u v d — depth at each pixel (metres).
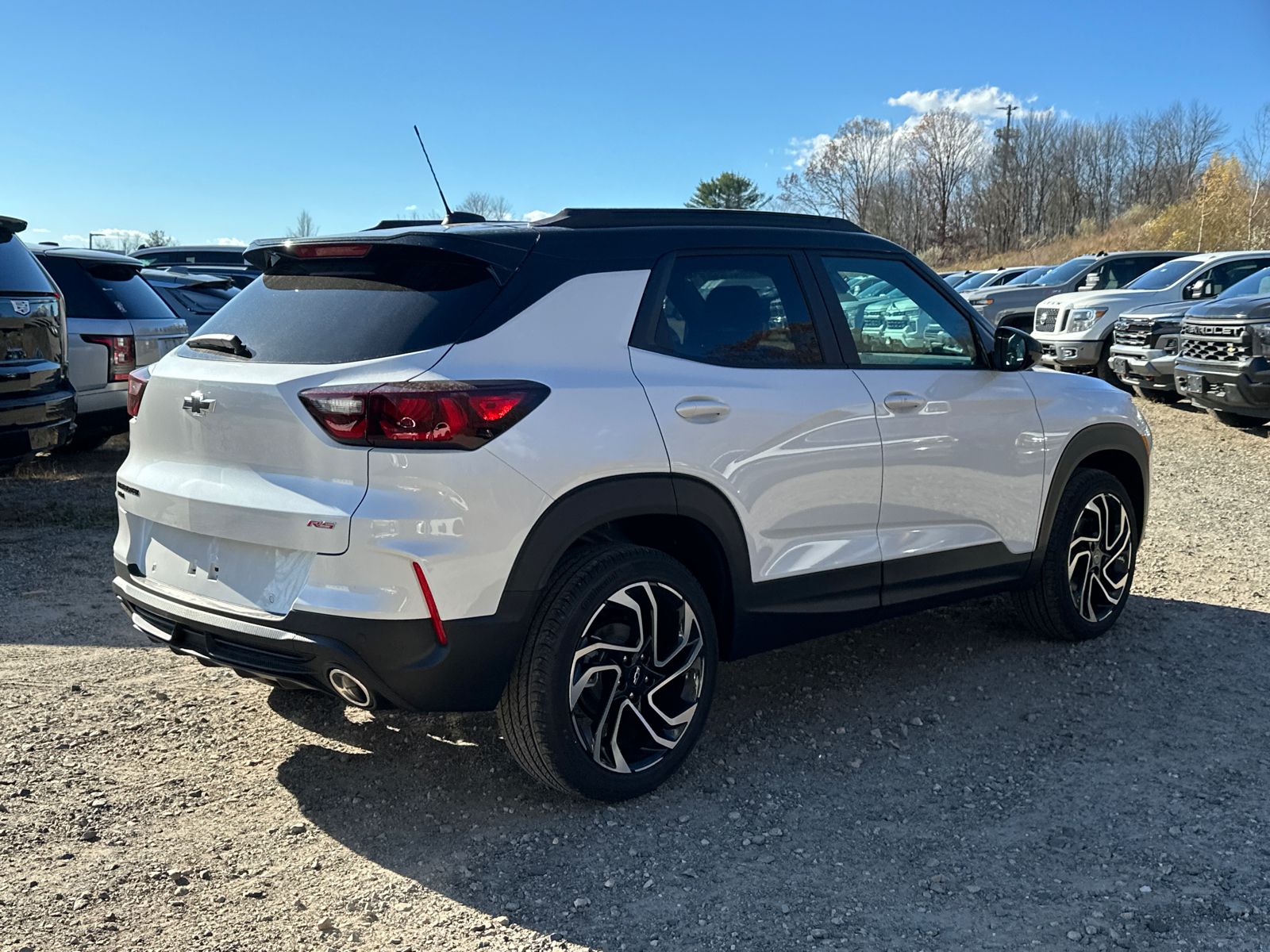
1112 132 69.19
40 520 6.46
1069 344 13.62
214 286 11.70
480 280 2.90
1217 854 2.80
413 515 2.62
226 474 2.89
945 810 3.07
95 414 7.99
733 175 80.75
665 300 3.18
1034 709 3.82
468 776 3.28
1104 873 2.72
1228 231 36.62
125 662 4.17
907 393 3.67
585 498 2.84
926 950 2.39
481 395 2.68
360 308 2.90
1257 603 5.06
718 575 3.27
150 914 2.50
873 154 72.00
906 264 3.91
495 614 2.73
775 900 2.60
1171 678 4.11
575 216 3.19
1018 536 4.14
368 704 2.79
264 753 3.42
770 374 3.33
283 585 2.75
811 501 3.40
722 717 3.73
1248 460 9.04
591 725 2.99
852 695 3.94
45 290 6.08
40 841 2.81
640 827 2.96
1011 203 71.62
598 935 2.45
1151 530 6.60
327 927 2.46
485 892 2.64
